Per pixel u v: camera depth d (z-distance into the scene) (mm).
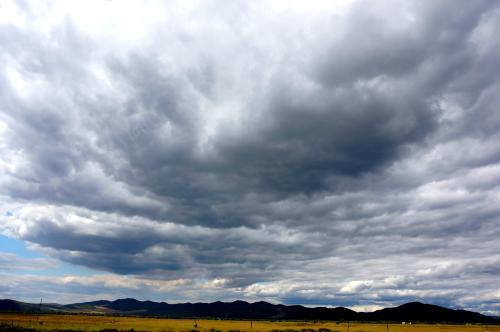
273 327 133250
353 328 138750
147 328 111000
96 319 170375
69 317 177875
